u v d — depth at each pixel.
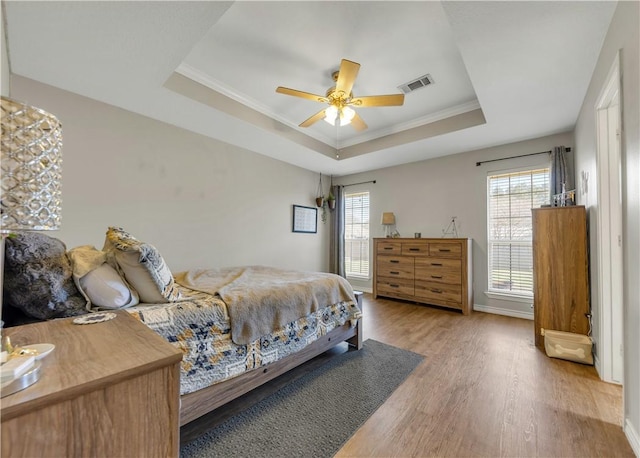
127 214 2.89
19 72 2.22
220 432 1.54
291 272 3.01
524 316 3.64
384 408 1.75
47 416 0.50
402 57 2.41
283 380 2.09
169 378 0.65
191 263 3.43
